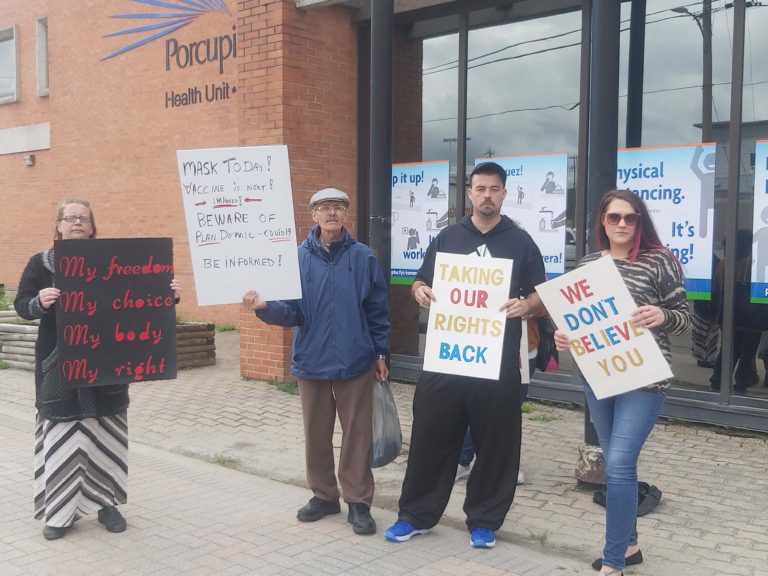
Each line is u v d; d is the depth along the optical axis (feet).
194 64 42.42
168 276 14.08
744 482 17.08
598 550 13.55
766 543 13.80
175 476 17.90
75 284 13.51
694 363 21.43
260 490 16.88
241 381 27.99
